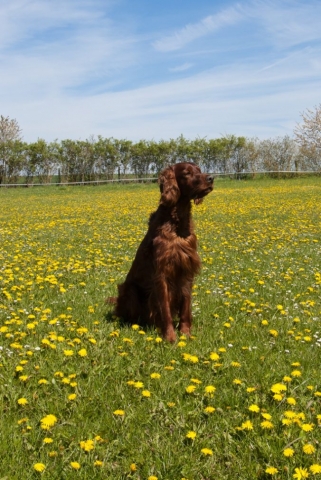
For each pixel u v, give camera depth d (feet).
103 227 46.11
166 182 16.58
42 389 11.80
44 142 136.15
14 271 26.20
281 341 15.31
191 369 12.98
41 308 18.85
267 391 11.66
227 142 141.08
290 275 25.20
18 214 62.75
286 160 139.13
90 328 16.66
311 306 19.39
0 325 16.92
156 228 16.96
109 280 24.11
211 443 9.59
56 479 8.56
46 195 104.53
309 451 8.84
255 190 96.27
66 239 39.06
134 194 98.78
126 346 14.75
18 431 9.95
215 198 77.82
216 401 11.27
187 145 143.84
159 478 8.66
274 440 9.65
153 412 10.75
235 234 40.27
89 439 9.49
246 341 15.24
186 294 16.93
